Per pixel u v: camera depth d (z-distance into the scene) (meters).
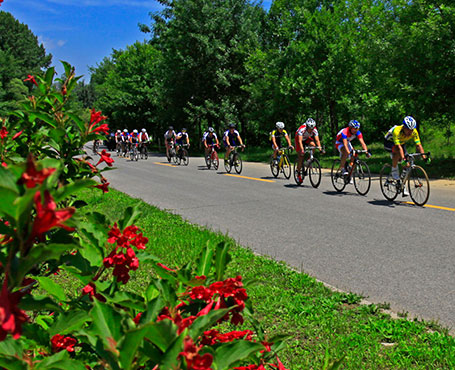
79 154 2.14
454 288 4.45
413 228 7.05
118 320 1.03
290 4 27.41
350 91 23.28
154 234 6.59
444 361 2.97
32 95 2.24
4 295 0.79
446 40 13.92
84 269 1.52
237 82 31.64
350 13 24.09
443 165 15.63
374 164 17.38
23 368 0.96
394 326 3.49
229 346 1.03
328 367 1.22
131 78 44.97
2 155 2.14
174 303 1.18
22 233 0.85
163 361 0.87
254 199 10.30
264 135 35.69
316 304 4.02
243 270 4.98
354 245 6.16
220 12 31.23
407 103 15.86
